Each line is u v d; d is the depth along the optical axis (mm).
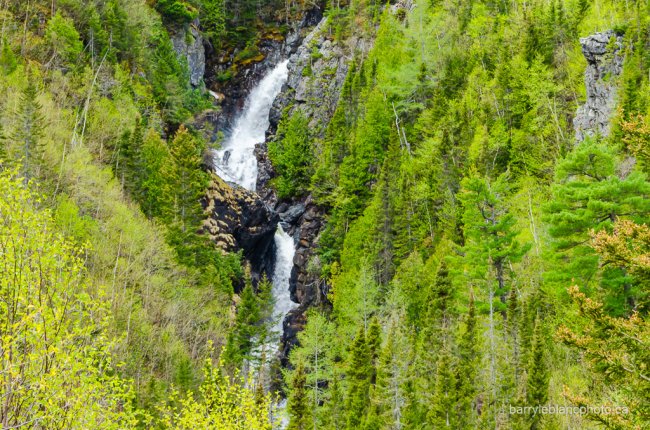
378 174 89062
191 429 26094
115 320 49750
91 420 16172
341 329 64750
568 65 75438
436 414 37719
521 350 39625
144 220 74312
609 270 36469
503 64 78375
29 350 15570
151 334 55656
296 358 63062
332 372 58406
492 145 69812
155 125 95812
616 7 76438
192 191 77500
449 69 92500
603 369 18812
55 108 79938
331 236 88375
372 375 50219
